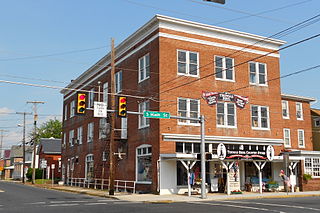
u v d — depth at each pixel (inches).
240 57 1264.8
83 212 631.8
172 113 1108.5
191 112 1144.2
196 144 1147.9
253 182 1201.4
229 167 1068.5
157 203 832.3
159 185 1050.1
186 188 1088.8
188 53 1167.0
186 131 1123.3
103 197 1034.7
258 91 1286.9
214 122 1176.2
